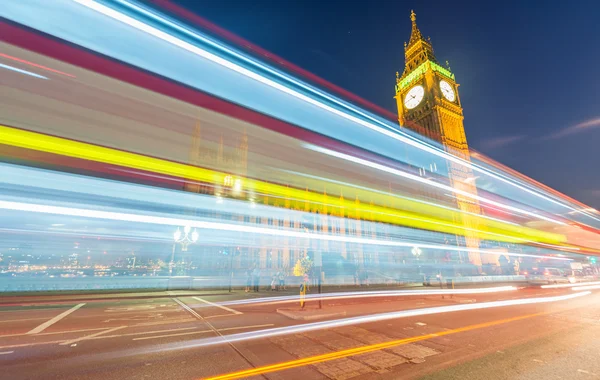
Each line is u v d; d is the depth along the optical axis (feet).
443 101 313.94
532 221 191.21
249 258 133.39
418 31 370.32
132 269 153.79
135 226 139.03
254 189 149.07
